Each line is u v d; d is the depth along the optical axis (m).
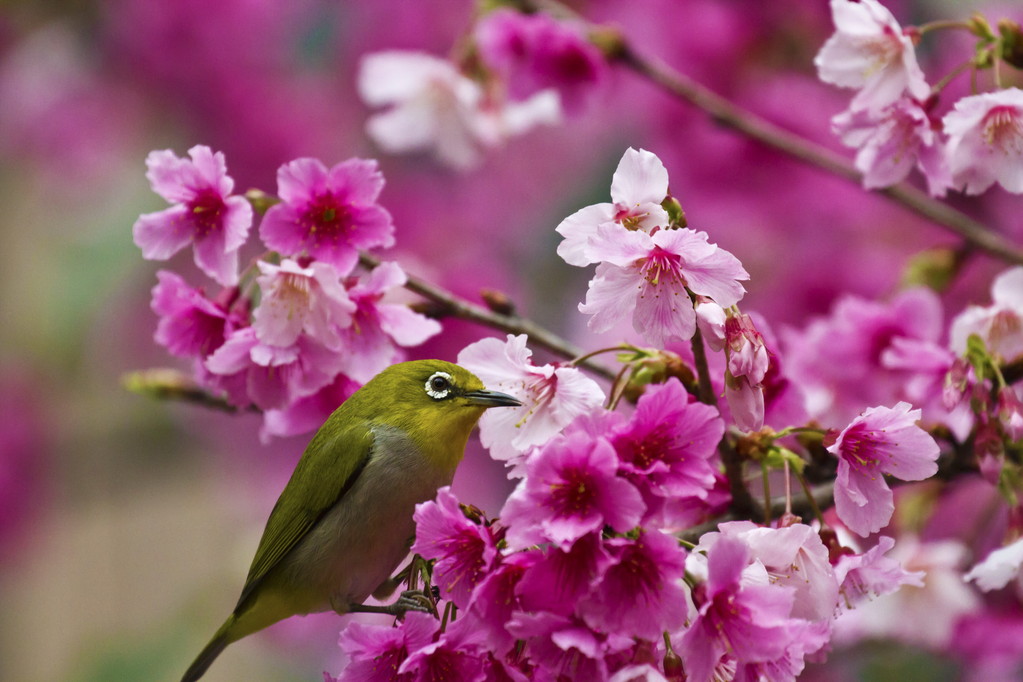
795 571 1.39
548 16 1.61
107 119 1.95
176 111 1.95
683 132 1.71
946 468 1.46
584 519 1.37
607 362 1.53
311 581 1.48
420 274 1.76
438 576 1.38
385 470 1.47
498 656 1.38
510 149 1.95
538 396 1.40
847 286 1.69
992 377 1.46
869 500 1.40
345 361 1.46
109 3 1.94
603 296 1.39
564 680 1.38
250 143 1.92
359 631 1.39
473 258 1.89
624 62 1.61
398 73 1.63
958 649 1.58
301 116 1.94
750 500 1.43
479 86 1.64
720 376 1.44
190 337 1.47
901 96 1.46
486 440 1.41
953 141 1.44
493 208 1.95
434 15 1.93
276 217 1.45
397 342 1.47
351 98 1.95
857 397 1.53
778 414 1.46
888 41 1.45
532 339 1.49
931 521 1.65
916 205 1.57
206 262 1.46
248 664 1.91
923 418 1.50
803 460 1.43
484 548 1.38
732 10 1.71
